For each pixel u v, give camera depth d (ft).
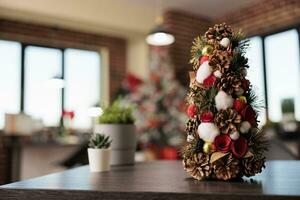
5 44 18.53
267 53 16.48
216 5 16.99
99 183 3.05
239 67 3.29
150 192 2.52
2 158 17.29
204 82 3.26
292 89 15.23
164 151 13.26
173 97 15.30
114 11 16.60
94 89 21.54
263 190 2.50
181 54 17.52
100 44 21.33
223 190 2.54
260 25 16.57
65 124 18.70
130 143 5.26
